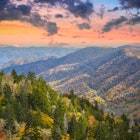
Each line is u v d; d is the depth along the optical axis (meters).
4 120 136.25
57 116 154.12
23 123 140.62
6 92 157.62
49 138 132.38
